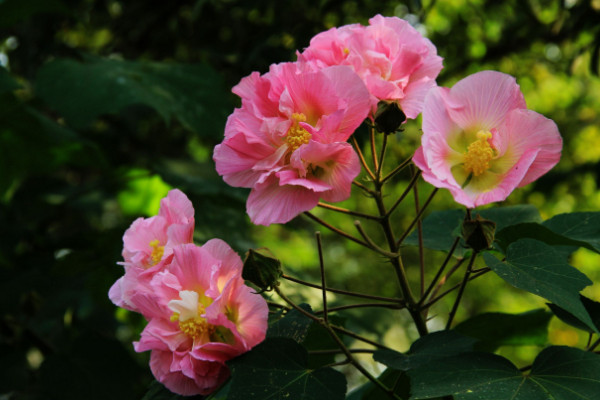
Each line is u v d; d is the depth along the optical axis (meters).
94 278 1.95
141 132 3.26
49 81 1.88
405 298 1.23
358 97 1.18
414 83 1.23
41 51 2.86
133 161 2.91
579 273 1.15
